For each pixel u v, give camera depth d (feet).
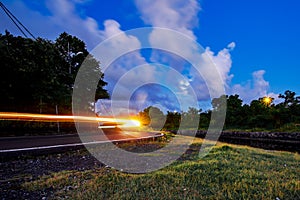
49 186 13.03
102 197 11.19
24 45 43.68
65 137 35.91
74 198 11.07
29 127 42.65
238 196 11.23
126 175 15.39
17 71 39.50
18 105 44.27
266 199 10.82
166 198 11.10
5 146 24.11
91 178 14.78
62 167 18.02
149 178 14.48
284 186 12.73
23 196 11.53
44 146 24.57
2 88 39.55
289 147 48.47
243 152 27.12
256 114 92.27
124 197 11.19
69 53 66.18
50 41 56.29
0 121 37.93
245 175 14.98
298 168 17.92
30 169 17.04
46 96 46.21
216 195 11.39
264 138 61.82
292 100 84.02
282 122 80.07
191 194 11.66
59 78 54.39
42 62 45.65
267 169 17.21
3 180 14.02
